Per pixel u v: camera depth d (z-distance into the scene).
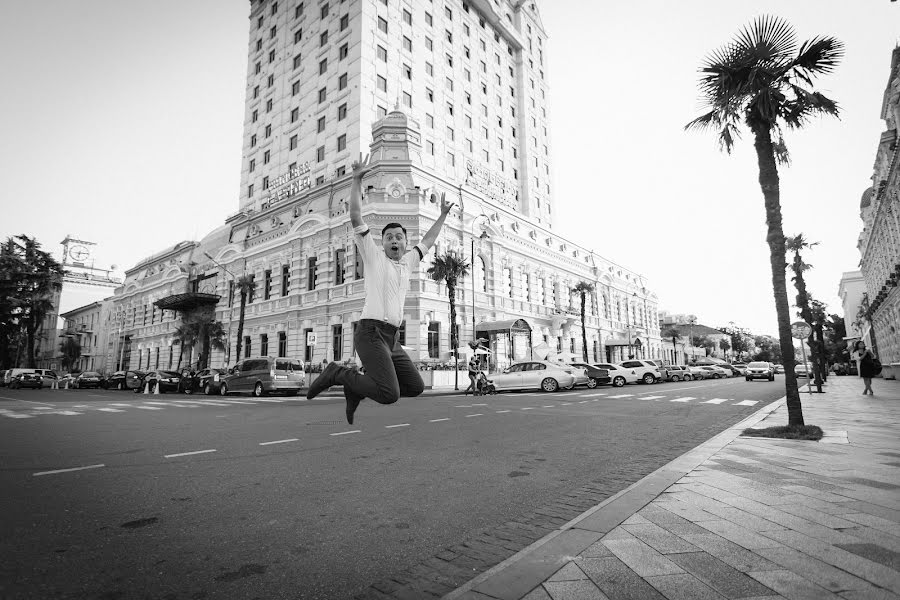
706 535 3.29
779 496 4.21
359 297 29.08
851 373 56.31
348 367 3.02
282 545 3.47
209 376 27.48
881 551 2.92
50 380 43.22
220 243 44.53
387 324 3.07
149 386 30.59
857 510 3.76
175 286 47.72
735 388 24.22
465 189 33.75
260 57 48.22
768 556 2.89
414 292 28.50
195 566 3.09
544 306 39.88
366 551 3.36
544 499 4.67
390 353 3.05
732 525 3.48
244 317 37.56
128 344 54.56
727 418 11.21
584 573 2.72
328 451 7.16
